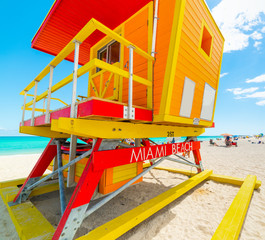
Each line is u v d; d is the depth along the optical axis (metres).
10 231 2.57
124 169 3.99
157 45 2.90
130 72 2.23
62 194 2.46
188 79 3.17
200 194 4.00
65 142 3.59
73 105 1.99
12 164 9.11
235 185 4.60
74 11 4.03
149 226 2.65
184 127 4.10
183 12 2.68
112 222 2.14
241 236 2.43
